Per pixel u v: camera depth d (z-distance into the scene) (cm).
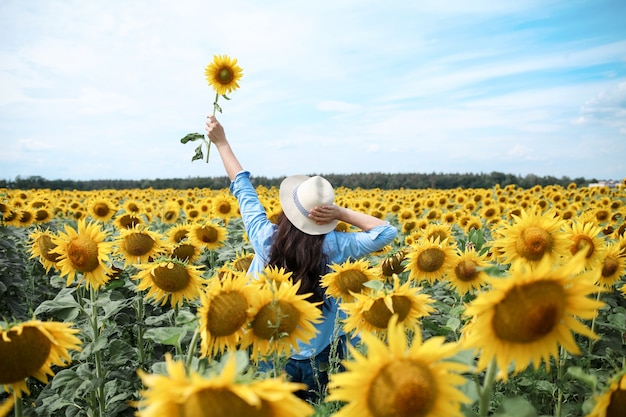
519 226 386
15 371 236
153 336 253
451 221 1315
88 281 410
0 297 616
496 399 319
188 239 791
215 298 244
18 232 884
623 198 1897
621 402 181
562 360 350
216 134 497
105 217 1237
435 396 167
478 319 183
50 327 245
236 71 573
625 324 437
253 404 151
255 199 475
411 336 371
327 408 274
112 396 433
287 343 258
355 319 291
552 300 177
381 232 427
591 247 436
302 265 406
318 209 409
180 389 144
